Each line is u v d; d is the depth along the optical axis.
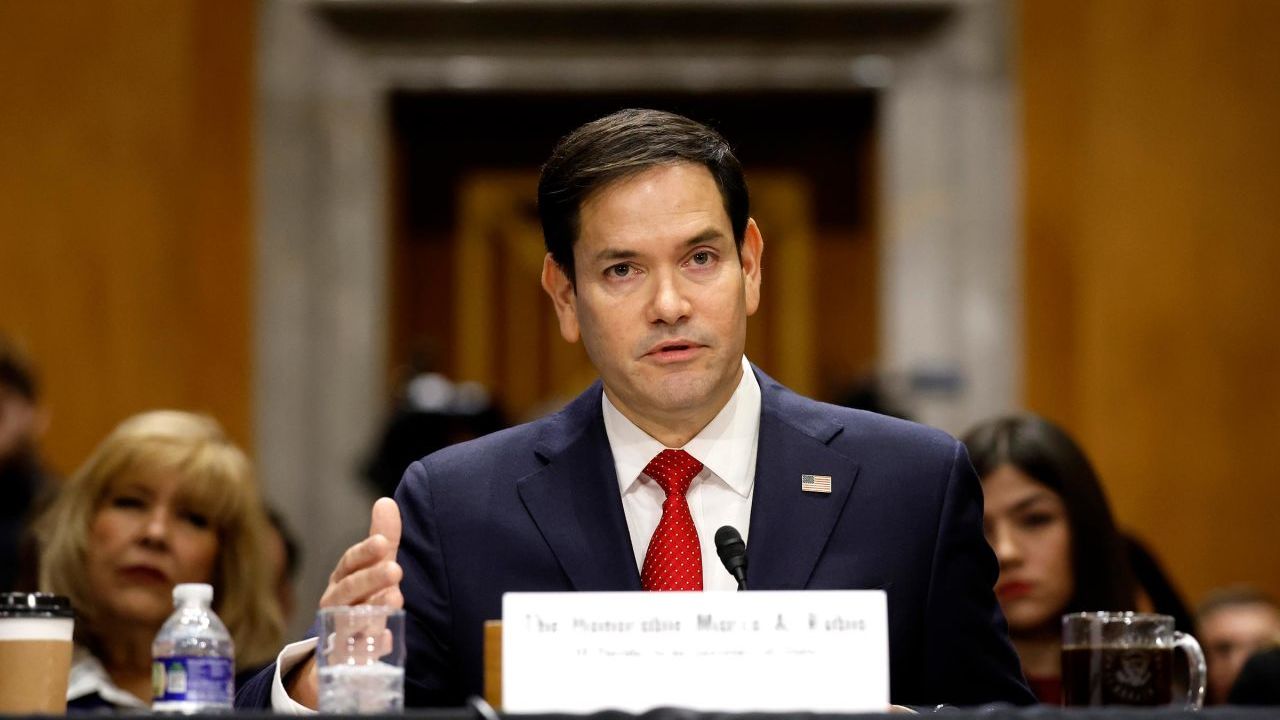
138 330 11.67
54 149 11.74
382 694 3.61
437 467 4.50
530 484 4.38
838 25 12.15
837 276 13.09
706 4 12.11
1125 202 11.83
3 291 11.59
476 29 12.20
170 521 6.18
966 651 4.24
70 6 11.84
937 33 12.15
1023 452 6.05
